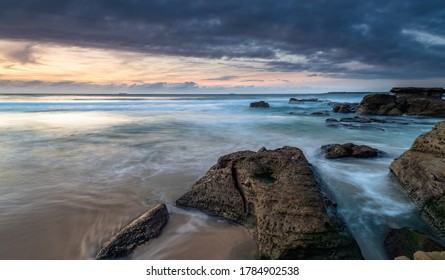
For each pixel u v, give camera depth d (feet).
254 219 21.47
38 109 136.36
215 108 160.25
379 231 21.63
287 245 17.22
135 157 41.93
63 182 30.86
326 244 17.07
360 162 38.27
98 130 69.26
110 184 30.30
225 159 26.40
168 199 26.53
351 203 26.00
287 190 20.13
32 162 38.75
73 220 22.43
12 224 21.66
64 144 51.26
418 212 23.38
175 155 43.34
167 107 166.91
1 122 83.61
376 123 83.35
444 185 22.08
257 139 58.18
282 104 207.31
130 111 134.51
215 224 22.26
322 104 202.59
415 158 28.25
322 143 54.03
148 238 19.65
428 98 107.86
